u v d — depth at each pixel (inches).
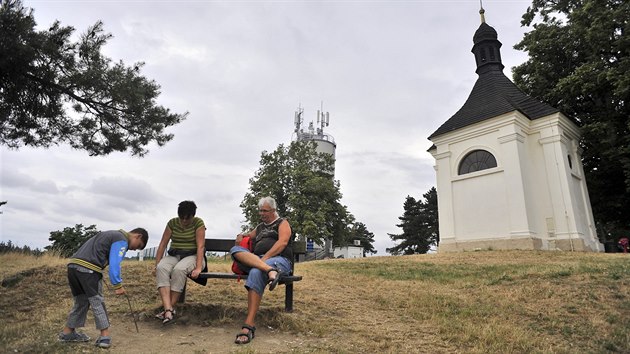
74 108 440.5
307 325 189.9
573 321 218.4
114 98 421.4
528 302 256.2
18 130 445.7
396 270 418.3
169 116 474.0
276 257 185.3
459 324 205.8
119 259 156.9
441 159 815.7
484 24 924.0
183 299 207.0
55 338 157.8
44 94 408.8
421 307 242.5
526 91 1002.7
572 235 676.7
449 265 456.1
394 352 163.5
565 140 757.3
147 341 160.9
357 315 219.5
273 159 1568.7
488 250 663.1
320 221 1409.9
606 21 807.1
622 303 244.2
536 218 702.5
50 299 222.8
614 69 773.3
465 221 750.5
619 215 967.6
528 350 174.4
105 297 225.1
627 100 811.4
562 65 962.7
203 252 190.1
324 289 281.0
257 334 175.6
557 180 710.5
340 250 2118.6
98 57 410.3
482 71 895.7
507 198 696.4
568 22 942.4
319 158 1660.9
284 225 195.2
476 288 304.3
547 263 428.8
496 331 194.1
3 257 399.2
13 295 227.9
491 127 741.9
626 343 189.8
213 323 185.6
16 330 170.2
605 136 820.0
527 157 732.7
